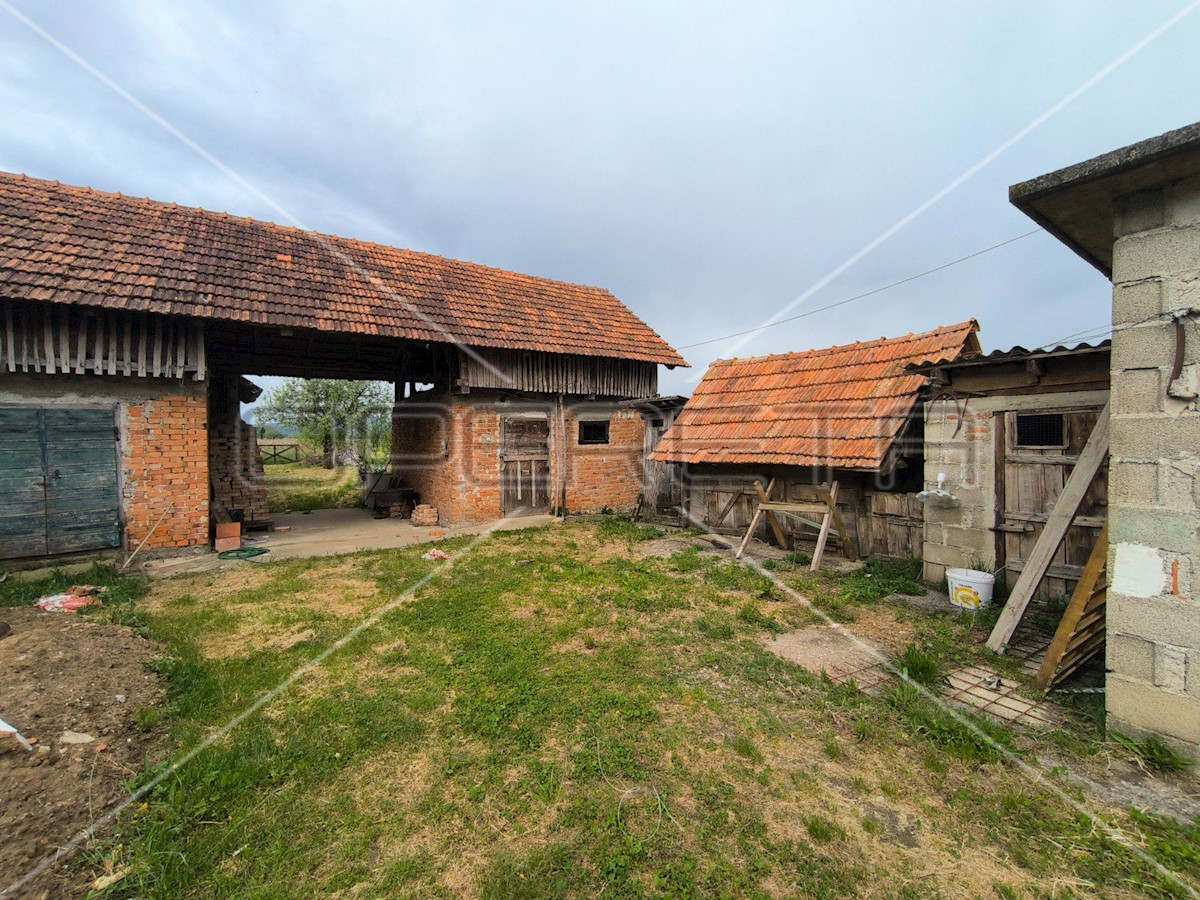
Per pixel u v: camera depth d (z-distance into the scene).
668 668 4.45
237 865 2.45
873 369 8.84
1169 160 2.86
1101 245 4.06
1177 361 3.05
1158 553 3.15
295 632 5.28
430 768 3.18
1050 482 5.71
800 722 3.63
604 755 3.24
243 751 3.23
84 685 3.74
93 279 7.36
